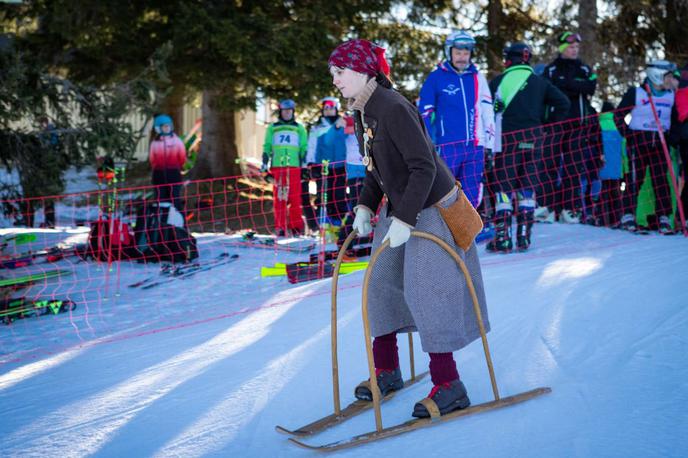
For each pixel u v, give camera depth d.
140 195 13.73
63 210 13.20
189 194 14.32
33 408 3.32
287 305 5.22
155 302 6.14
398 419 2.91
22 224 10.92
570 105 8.19
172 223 8.38
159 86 12.70
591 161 8.96
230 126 15.98
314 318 4.69
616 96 16.28
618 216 9.18
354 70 2.75
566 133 8.91
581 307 4.41
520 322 4.20
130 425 3.01
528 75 7.34
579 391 3.08
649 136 8.53
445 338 2.81
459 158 6.78
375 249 3.00
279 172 10.60
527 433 2.68
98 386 3.61
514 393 3.13
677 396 2.95
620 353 3.55
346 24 13.75
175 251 8.29
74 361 4.18
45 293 6.64
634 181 8.74
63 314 5.80
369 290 3.02
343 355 3.84
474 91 6.80
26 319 5.64
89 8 11.99
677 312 4.18
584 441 2.57
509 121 7.35
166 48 10.39
